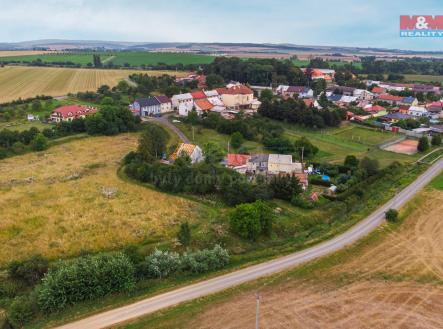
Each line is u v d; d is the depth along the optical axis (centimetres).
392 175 9450
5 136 10956
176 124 13725
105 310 4747
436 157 11169
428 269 5775
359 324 4628
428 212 7644
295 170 9031
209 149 10281
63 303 4703
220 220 7012
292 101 15325
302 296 5116
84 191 8194
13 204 7456
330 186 8675
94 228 6656
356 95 19888
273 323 4594
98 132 12794
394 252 6225
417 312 4859
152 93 18200
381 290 5275
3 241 6175
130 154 9938
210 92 17212
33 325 4462
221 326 4528
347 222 7194
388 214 7250
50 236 6369
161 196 8106
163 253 5703
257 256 6075
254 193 7694
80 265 5156
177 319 4622
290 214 7350
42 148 11119
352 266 5844
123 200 7800
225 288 5231
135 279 5294
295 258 6003
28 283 5212
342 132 13712
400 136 13338
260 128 12769
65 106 14562
